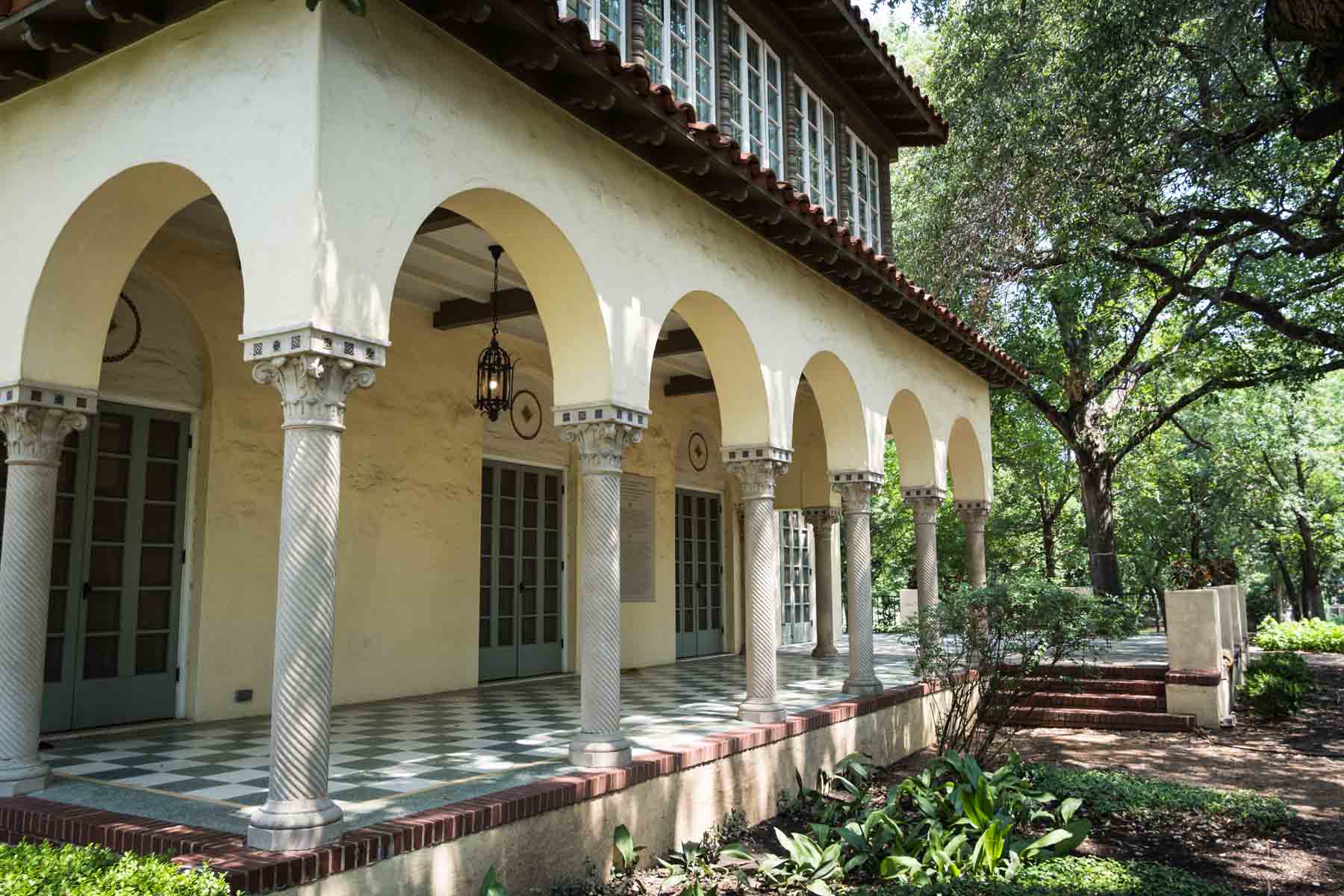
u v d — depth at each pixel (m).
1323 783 9.52
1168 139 13.44
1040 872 5.84
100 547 8.05
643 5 8.30
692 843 6.70
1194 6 11.57
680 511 16.14
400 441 10.54
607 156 7.06
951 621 9.95
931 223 15.87
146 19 5.41
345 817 5.07
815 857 6.30
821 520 16.02
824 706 9.52
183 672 8.48
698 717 8.90
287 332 4.75
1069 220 14.02
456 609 11.11
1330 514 32.91
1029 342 20.52
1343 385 29.58
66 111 6.02
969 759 7.79
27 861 3.83
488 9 5.31
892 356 11.96
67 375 6.24
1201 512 31.84
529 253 6.73
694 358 13.70
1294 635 22.56
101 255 6.18
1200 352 19.59
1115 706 12.84
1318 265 17.05
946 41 15.86
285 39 5.02
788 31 11.03
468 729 8.16
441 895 4.93
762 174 7.87
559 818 5.78
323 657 4.72
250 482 8.98
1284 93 12.67
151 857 3.99
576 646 13.01
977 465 14.97
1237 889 6.32
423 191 5.44
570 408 6.92
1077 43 12.91
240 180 5.08
